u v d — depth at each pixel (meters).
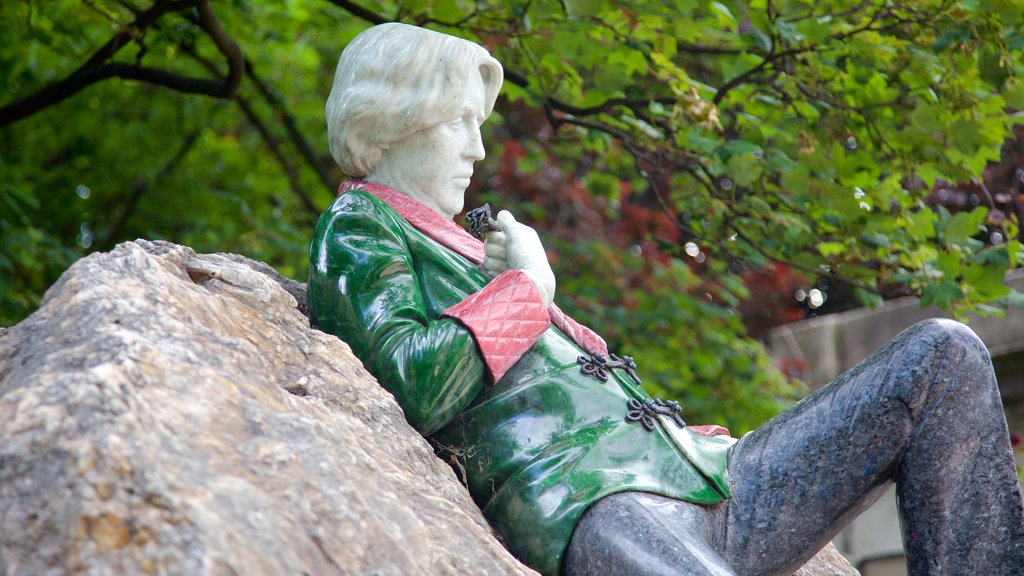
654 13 8.98
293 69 14.98
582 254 14.16
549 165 15.38
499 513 4.88
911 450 4.93
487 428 4.98
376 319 4.97
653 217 15.07
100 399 3.65
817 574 6.21
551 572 4.75
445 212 5.52
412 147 5.45
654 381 13.20
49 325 4.18
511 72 10.23
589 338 5.26
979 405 4.91
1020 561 4.80
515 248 5.23
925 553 4.86
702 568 4.49
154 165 14.68
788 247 9.73
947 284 9.09
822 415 5.05
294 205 15.40
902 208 9.64
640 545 4.61
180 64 13.90
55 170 14.48
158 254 4.84
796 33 9.07
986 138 8.98
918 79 9.16
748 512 5.02
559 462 4.87
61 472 3.50
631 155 10.97
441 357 4.85
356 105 5.40
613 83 9.56
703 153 9.44
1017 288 12.33
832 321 14.95
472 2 9.95
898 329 14.24
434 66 5.44
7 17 12.16
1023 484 9.12
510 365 4.95
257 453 3.88
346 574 3.75
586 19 9.14
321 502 3.83
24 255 12.11
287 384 4.55
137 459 3.51
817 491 5.01
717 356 13.63
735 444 5.25
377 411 4.68
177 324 4.25
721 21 8.63
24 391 3.70
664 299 13.89
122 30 9.97
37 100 10.50
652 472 4.94
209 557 3.40
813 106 9.45
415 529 4.06
